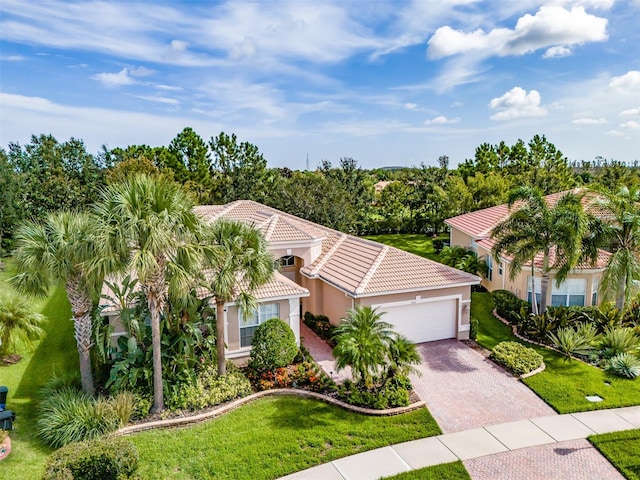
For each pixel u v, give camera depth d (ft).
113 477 35.94
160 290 46.91
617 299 72.79
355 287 66.33
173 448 43.42
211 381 53.62
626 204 70.74
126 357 52.42
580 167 271.90
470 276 70.95
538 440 44.80
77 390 52.16
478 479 39.06
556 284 69.10
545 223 67.67
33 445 43.75
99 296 53.16
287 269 86.99
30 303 79.00
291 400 53.16
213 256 48.80
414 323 70.08
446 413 50.26
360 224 170.91
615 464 40.47
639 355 62.34
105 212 44.65
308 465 41.11
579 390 54.60
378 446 44.04
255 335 59.36
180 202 47.09
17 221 123.75
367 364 49.85
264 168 178.70
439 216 154.81
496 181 146.51
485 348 68.74
